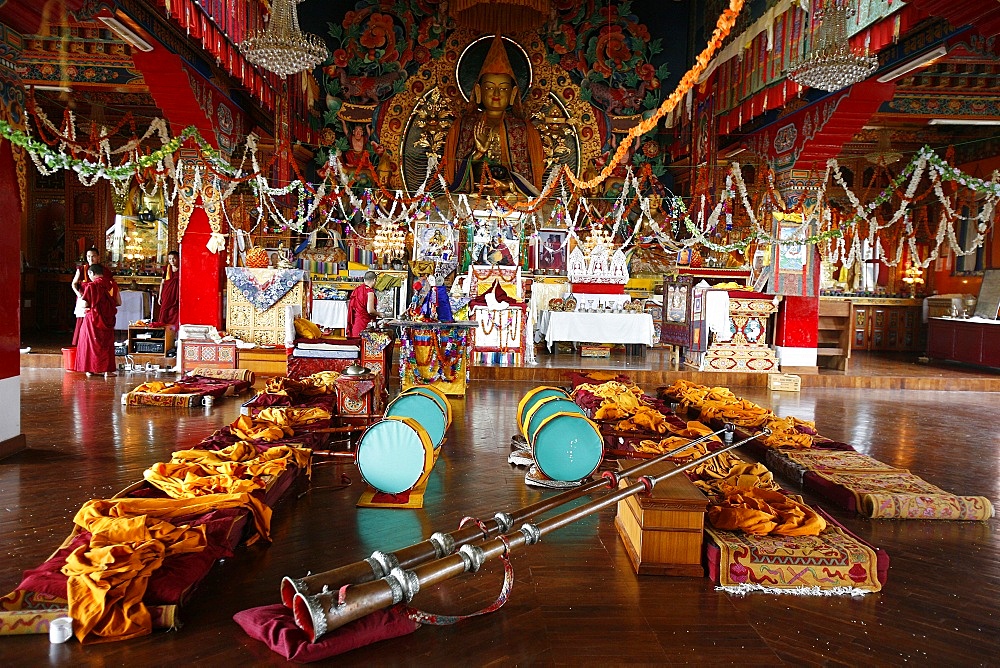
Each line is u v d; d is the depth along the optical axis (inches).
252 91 380.8
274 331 399.5
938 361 530.0
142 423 257.8
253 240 553.9
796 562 129.3
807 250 434.9
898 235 606.5
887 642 110.3
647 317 462.9
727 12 172.2
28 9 212.2
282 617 105.3
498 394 349.4
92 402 300.7
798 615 118.9
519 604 120.1
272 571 131.0
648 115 606.2
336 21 599.8
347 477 194.1
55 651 100.5
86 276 385.1
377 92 597.9
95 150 538.3
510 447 234.5
